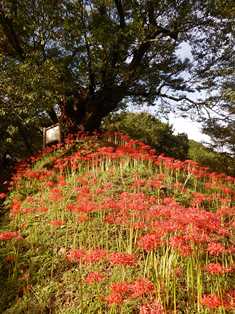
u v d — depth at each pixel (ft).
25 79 47.62
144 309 17.44
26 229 33.53
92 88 63.93
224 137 66.69
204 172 42.78
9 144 68.74
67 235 30.12
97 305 21.62
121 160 42.32
